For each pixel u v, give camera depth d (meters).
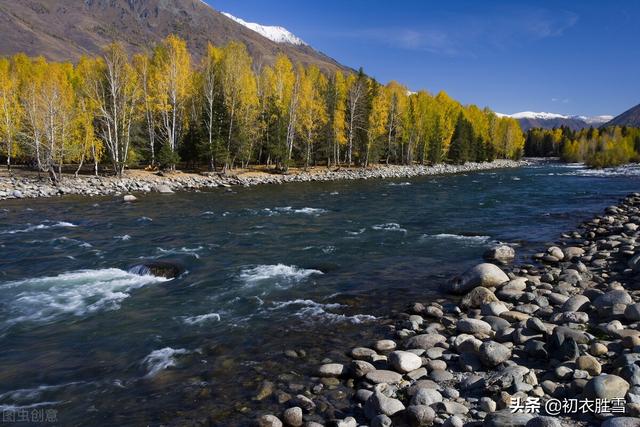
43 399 7.11
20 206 28.69
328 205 30.77
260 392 7.01
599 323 8.85
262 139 58.44
